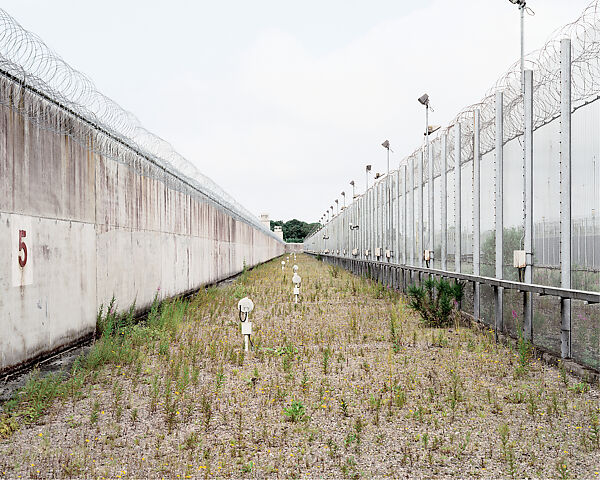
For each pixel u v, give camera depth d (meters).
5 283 6.66
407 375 7.27
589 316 7.14
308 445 4.86
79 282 8.99
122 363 7.74
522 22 9.54
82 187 9.16
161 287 14.33
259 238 47.62
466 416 5.59
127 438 4.96
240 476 4.22
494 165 10.65
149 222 13.22
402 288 18.47
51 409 5.74
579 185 7.51
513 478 4.15
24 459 4.43
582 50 7.43
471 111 11.79
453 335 10.23
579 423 5.29
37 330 7.50
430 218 15.56
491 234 10.86
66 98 7.88
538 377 7.01
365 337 9.94
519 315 9.23
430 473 4.27
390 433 5.15
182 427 5.27
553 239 8.27
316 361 8.20
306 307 14.94
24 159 7.19
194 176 18.20
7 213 6.73
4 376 6.64
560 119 7.95
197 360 8.16
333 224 48.28
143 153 12.19
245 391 6.56
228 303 15.48
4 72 6.56
